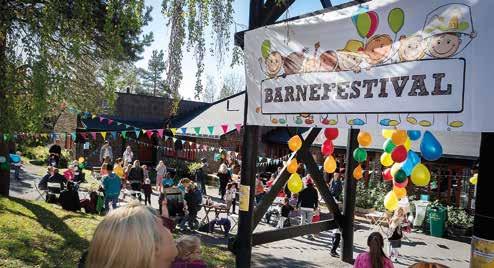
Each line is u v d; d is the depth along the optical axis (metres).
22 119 6.95
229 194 14.62
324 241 12.41
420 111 4.30
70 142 26.47
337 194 16.16
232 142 24.64
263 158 21.05
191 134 26.14
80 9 6.70
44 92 6.38
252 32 6.14
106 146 22.42
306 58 5.48
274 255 10.59
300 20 5.54
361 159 9.05
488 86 3.79
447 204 16.33
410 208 15.33
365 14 4.81
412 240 13.81
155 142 28.84
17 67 6.90
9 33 6.87
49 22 6.31
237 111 26.72
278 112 5.83
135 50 13.33
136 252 1.42
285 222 14.02
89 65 9.64
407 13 4.43
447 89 4.08
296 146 7.64
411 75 4.38
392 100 4.56
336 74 5.14
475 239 3.68
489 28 3.81
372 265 5.24
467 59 3.94
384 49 4.64
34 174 20.36
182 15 5.38
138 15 6.23
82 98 10.01
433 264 4.46
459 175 16.22
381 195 17.30
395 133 6.39
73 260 7.62
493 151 3.63
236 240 6.64
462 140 16.25
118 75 8.14
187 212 12.50
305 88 5.48
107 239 1.43
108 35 6.61
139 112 29.06
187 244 3.84
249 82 6.23
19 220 9.72
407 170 6.92
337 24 5.12
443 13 4.13
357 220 16.34
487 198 3.61
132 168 16.02
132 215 1.51
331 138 8.38
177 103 6.04
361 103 4.86
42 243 8.34
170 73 5.35
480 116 3.82
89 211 12.71
